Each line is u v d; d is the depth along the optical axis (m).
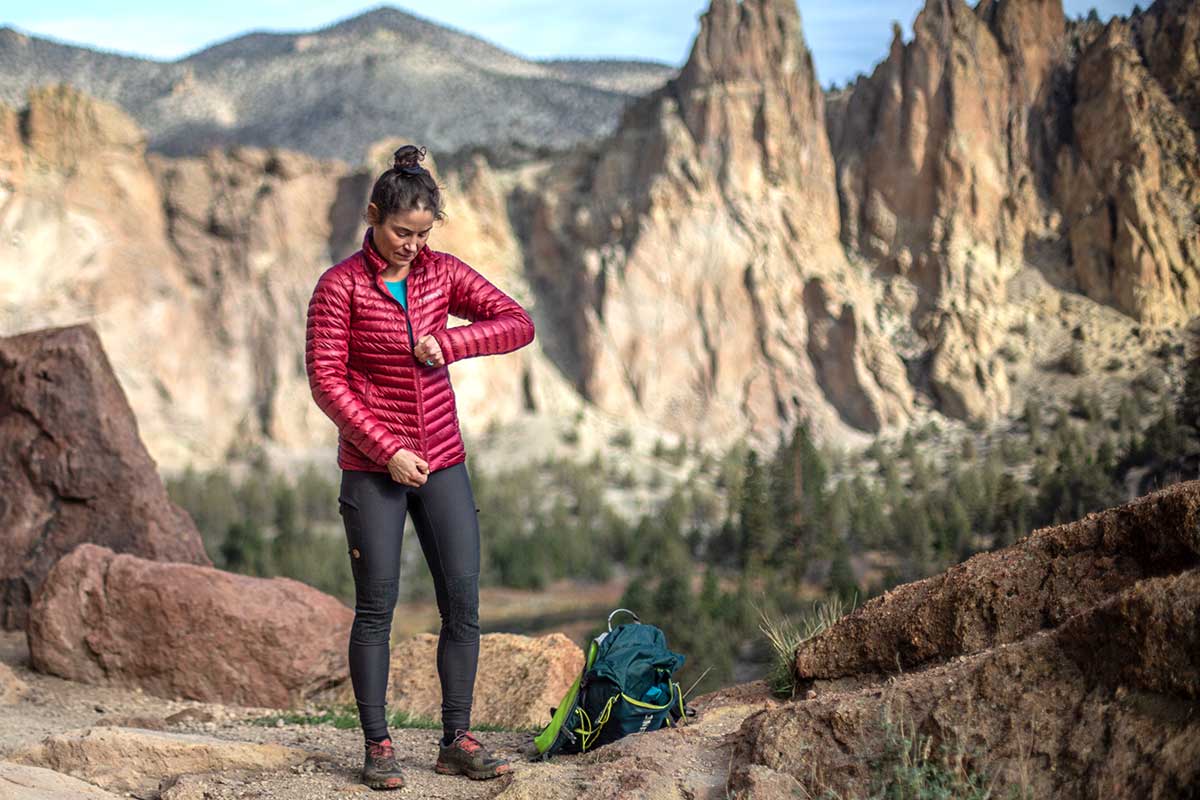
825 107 179.62
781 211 162.75
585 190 175.12
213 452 152.50
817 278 153.88
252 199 171.00
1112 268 135.88
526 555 86.88
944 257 153.50
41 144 164.38
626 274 157.50
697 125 165.88
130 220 166.12
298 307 164.12
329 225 171.00
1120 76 133.25
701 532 97.06
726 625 46.34
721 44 169.62
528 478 121.25
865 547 73.94
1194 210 121.38
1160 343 118.19
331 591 78.75
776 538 73.81
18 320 151.38
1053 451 91.69
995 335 141.50
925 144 161.00
